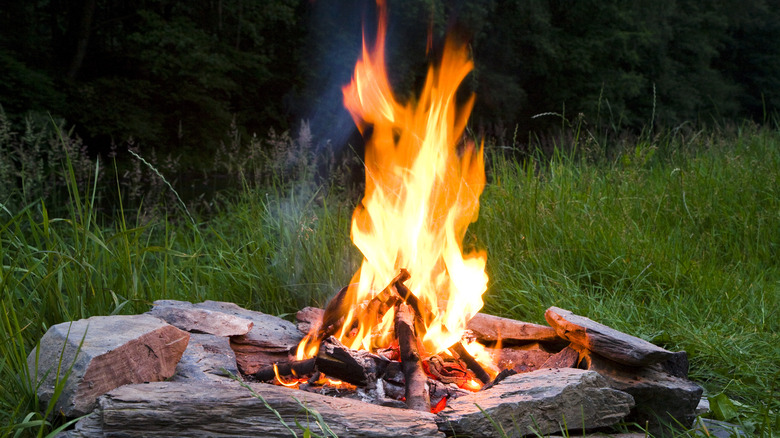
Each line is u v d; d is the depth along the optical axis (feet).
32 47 58.65
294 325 12.26
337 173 22.59
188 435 7.39
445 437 7.67
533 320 14.11
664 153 25.20
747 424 9.80
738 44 86.99
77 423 7.48
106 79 58.75
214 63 58.59
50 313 10.91
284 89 68.18
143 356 8.53
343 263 15.08
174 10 62.03
